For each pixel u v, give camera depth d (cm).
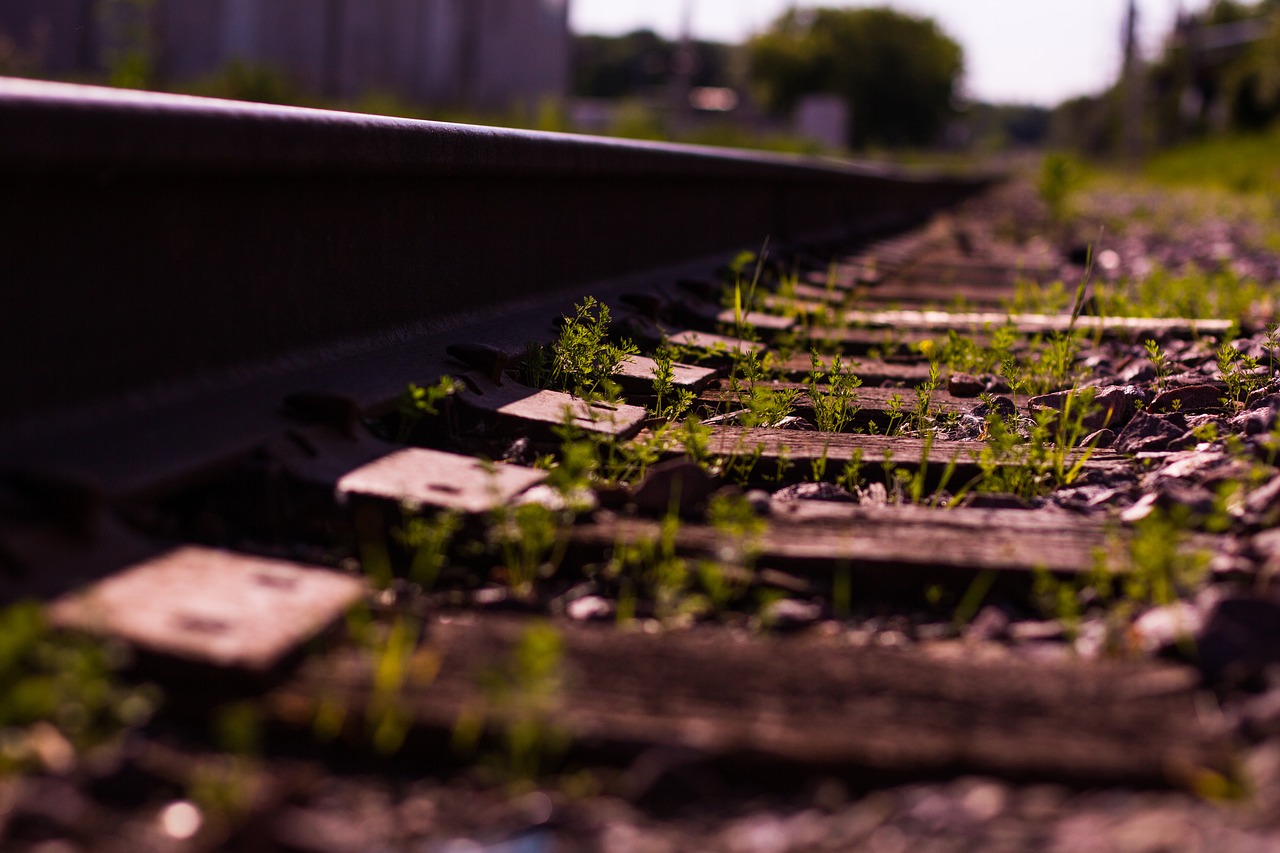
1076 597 158
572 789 138
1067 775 138
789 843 135
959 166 2467
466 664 145
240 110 174
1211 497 170
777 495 180
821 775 139
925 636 156
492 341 210
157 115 165
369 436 173
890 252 477
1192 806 137
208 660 142
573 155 241
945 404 211
